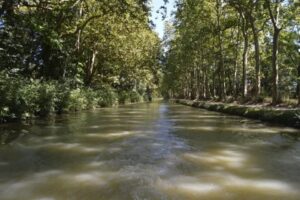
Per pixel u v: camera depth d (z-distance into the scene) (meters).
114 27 35.88
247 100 32.19
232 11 37.03
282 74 52.69
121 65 47.16
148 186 7.27
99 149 11.30
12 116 18.08
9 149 11.27
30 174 8.20
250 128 17.05
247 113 23.55
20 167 8.88
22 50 29.47
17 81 19.02
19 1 25.25
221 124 19.16
